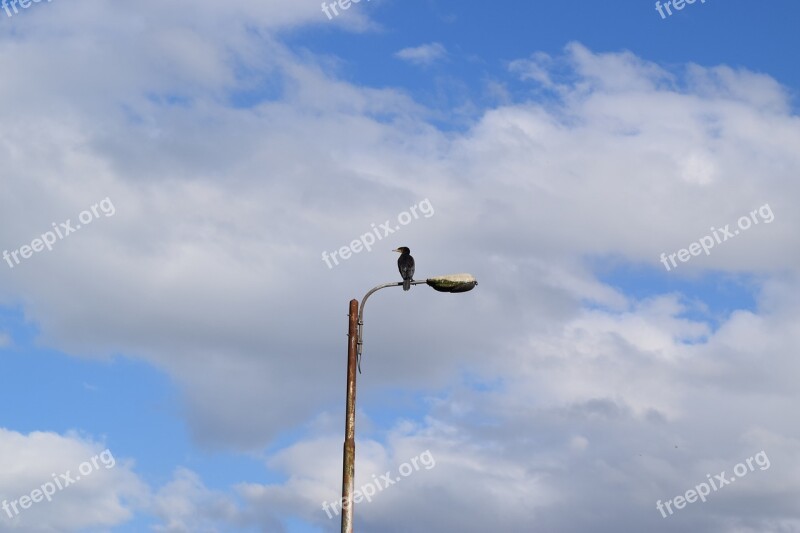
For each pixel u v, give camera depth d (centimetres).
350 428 3297
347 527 3234
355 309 3416
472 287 3500
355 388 3334
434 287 3481
